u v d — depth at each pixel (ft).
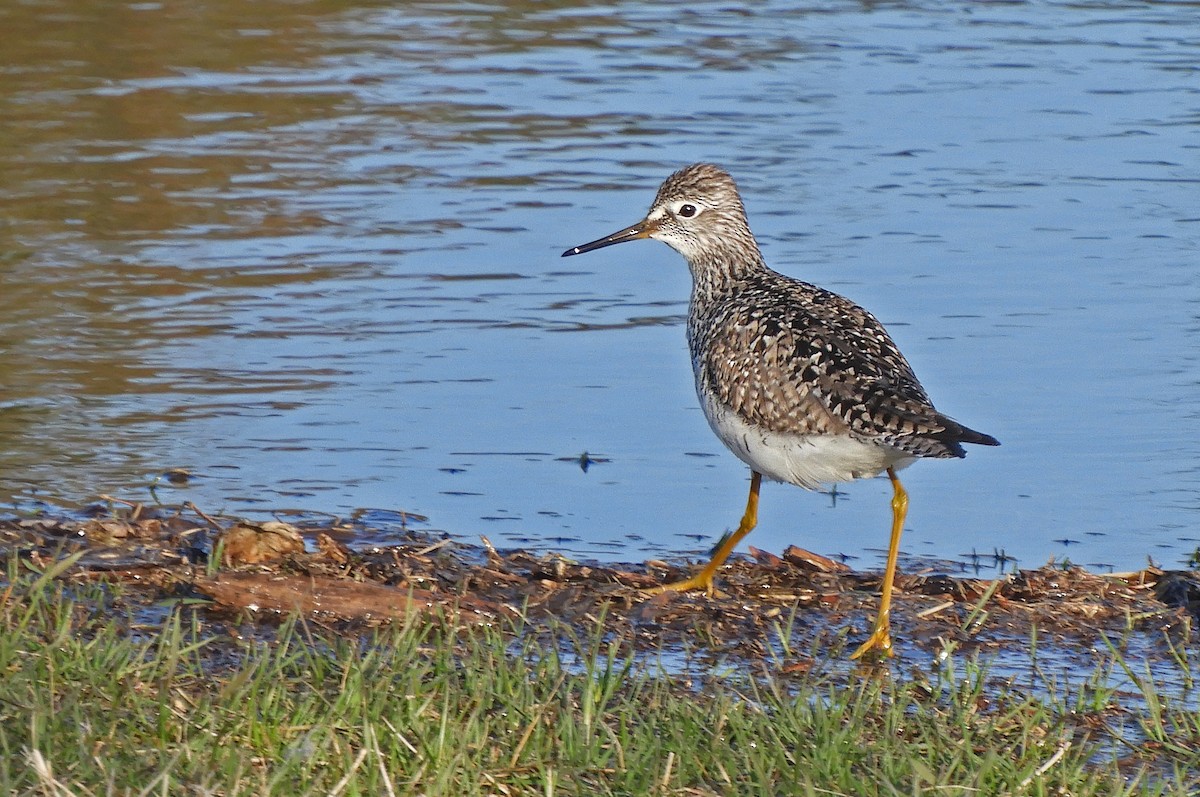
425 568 34.60
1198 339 50.29
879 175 65.72
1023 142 69.62
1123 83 77.92
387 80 78.48
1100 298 53.52
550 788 22.94
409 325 52.13
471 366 49.26
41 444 42.52
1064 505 41.04
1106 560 37.73
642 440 45.01
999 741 26.43
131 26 85.10
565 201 62.90
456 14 91.45
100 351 49.01
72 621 29.37
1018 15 92.17
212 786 22.04
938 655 31.32
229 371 48.21
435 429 45.01
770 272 38.22
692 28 89.45
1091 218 60.90
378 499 40.55
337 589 32.58
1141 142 69.67
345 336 51.08
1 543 34.73
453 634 28.71
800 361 32.91
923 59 82.53
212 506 39.19
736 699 27.76
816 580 35.73
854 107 74.69
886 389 31.99
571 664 30.14
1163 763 26.37
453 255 57.93
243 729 23.98
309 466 42.29
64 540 33.60
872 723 26.99
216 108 73.20
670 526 39.83
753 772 24.04
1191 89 76.89
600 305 54.54
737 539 35.24
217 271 55.62
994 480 42.63
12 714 23.39
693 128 71.72
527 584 34.17
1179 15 91.91
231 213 61.11
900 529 32.65
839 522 40.65
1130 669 30.81
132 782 21.72
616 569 36.22
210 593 32.09
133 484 40.37
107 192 62.49
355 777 22.54
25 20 85.05
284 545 34.96
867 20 91.15
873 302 52.95
